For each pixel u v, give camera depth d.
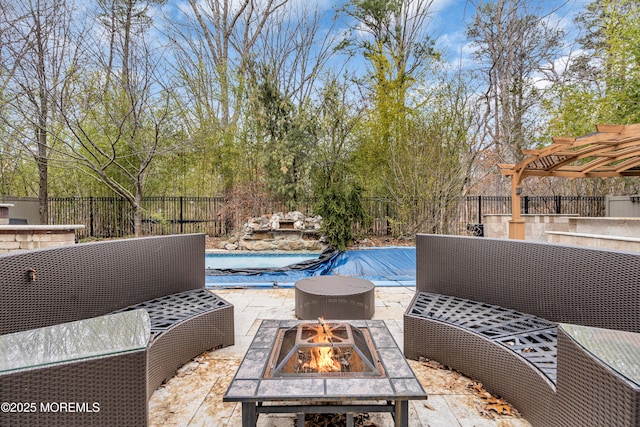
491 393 2.12
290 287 5.15
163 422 1.88
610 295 1.90
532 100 11.23
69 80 7.12
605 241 4.04
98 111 8.30
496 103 12.21
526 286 2.48
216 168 10.49
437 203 9.45
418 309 2.75
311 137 10.24
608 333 1.38
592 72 10.26
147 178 9.59
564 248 2.21
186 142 8.62
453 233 9.72
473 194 11.89
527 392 1.81
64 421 1.06
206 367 2.53
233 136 10.38
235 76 10.62
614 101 7.63
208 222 10.38
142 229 10.03
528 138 11.07
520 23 12.09
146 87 7.75
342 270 7.01
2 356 1.09
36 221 9.41
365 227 9.61
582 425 1.25
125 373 1.18
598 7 10.46
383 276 6.45
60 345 1.20
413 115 9.70
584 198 10.34
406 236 9.70
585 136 4.65
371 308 3.62
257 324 3.50
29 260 1.91
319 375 1.50
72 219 9.84
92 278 2.36
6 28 6.69
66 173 9.86
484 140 11.38
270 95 10.29
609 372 1.08
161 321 2.48
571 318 2.14
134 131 7.81
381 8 11.55
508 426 1.81
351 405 1.51
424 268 3.21
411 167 9.59
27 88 6.81
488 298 2.76
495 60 12.10
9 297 1.78
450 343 2.41
